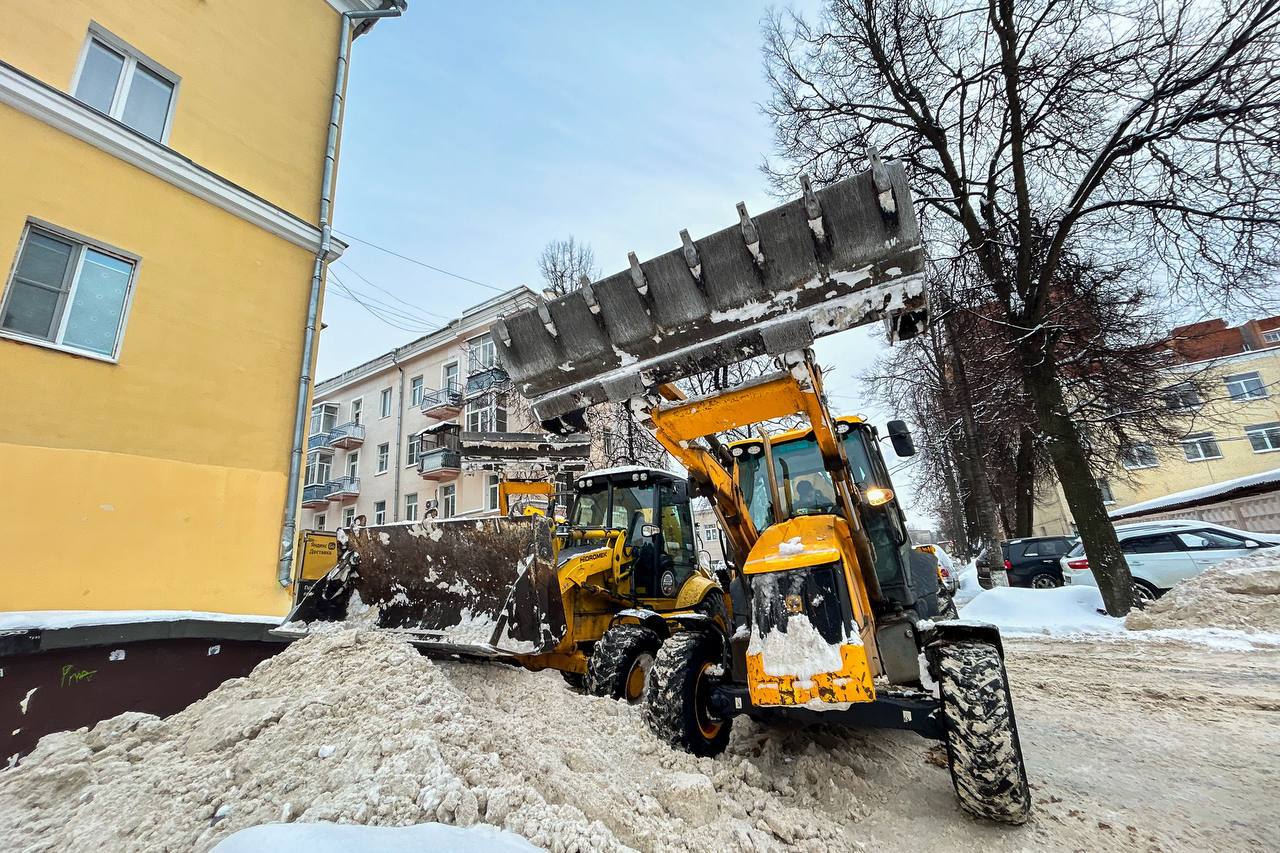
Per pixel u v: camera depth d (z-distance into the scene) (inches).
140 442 246.1
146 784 80.5
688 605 239.0
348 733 87.0
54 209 233.1
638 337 127.0
